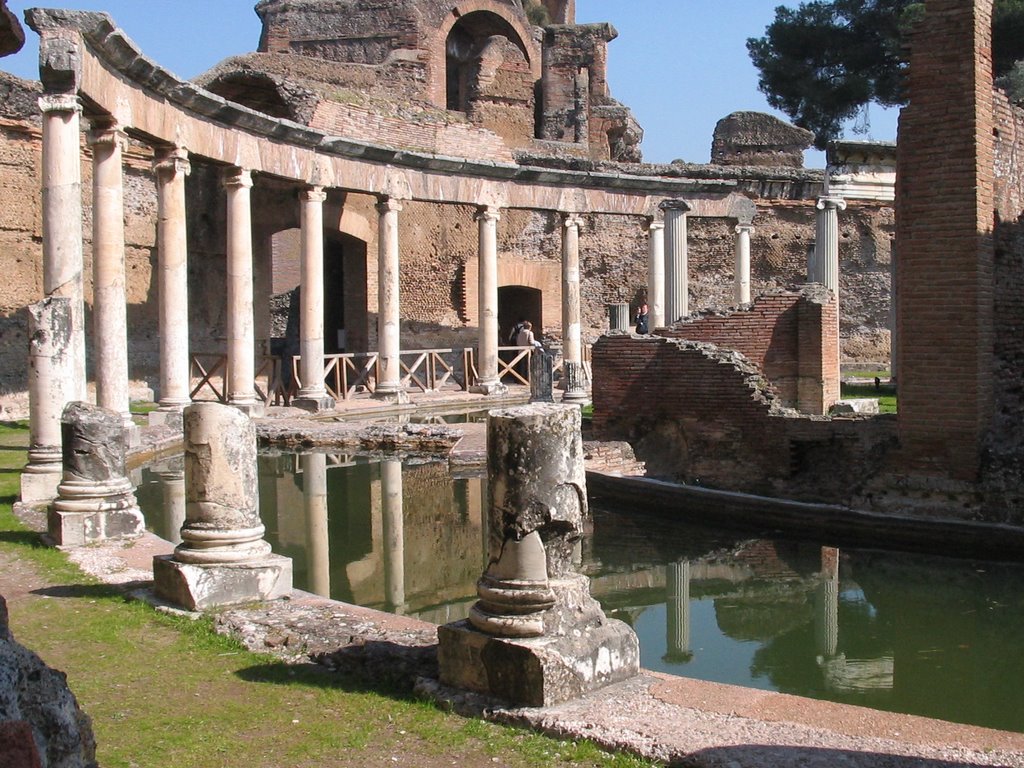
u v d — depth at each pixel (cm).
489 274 3167
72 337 1411
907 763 566
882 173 3191
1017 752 583
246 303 2442
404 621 857
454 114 3434
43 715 390
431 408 2912
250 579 918
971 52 1302
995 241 1376
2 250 2445
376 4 4478
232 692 720
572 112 4834
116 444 1181
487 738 635
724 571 1241
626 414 1788
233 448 927
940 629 1027
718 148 4347
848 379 3406
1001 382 1377
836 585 1181
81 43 1644
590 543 1373
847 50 5597
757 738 607
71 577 1010
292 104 2975
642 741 607
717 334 2062
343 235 3519
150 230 2881
